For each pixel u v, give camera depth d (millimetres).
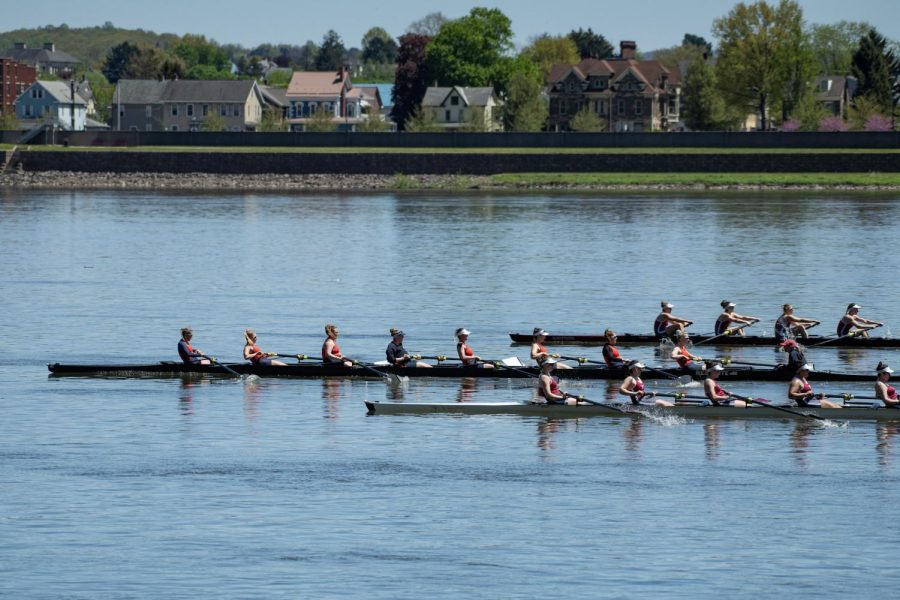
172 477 140625
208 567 114688
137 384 188250
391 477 141250
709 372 167875
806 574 113750
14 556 116938
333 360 192375
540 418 168000
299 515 128375
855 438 157250
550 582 111688
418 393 183250
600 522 126750
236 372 192625
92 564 115188
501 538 122250
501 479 140625
